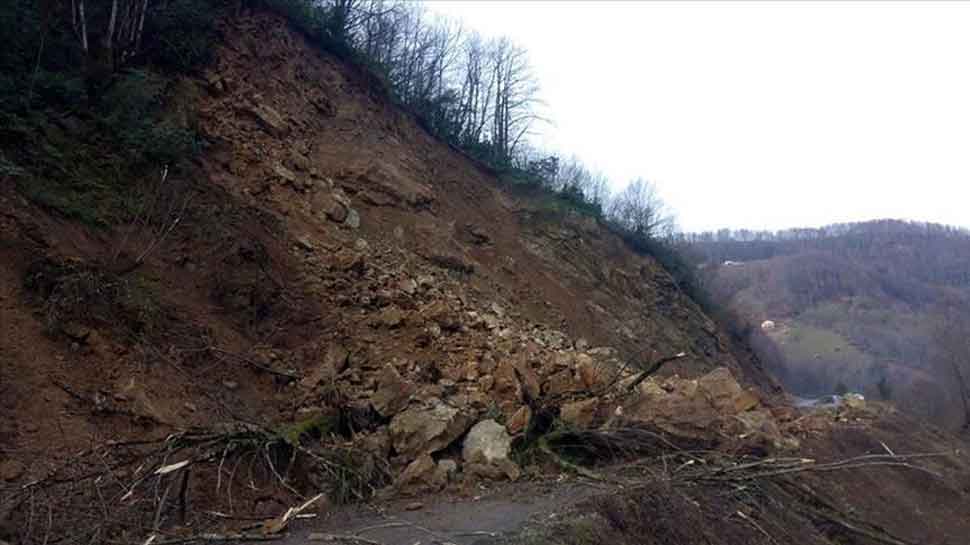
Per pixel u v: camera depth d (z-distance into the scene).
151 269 10.84
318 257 14.60
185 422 8.93
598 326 23.34
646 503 8.79
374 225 17.67
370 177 18.75
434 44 32.47
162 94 14.49
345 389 10.91
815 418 15.77
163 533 7.00
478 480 9.81
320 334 12.41
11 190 9.77
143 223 11.44
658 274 31.97
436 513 8.43
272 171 15.91
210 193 13.34
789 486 11.36
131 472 7.73
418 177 21.00
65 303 9.04
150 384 9.11
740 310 51.12
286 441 8.87
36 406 7.96
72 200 10.73
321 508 8.38
